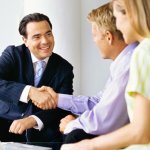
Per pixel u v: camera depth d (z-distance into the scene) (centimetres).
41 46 218
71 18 291
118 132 108
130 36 114
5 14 305
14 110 217
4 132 218
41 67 222
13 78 223
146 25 108
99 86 318
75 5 292
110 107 133
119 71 137
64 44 291
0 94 209
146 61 108
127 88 111
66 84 221
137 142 105
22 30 223
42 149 151
